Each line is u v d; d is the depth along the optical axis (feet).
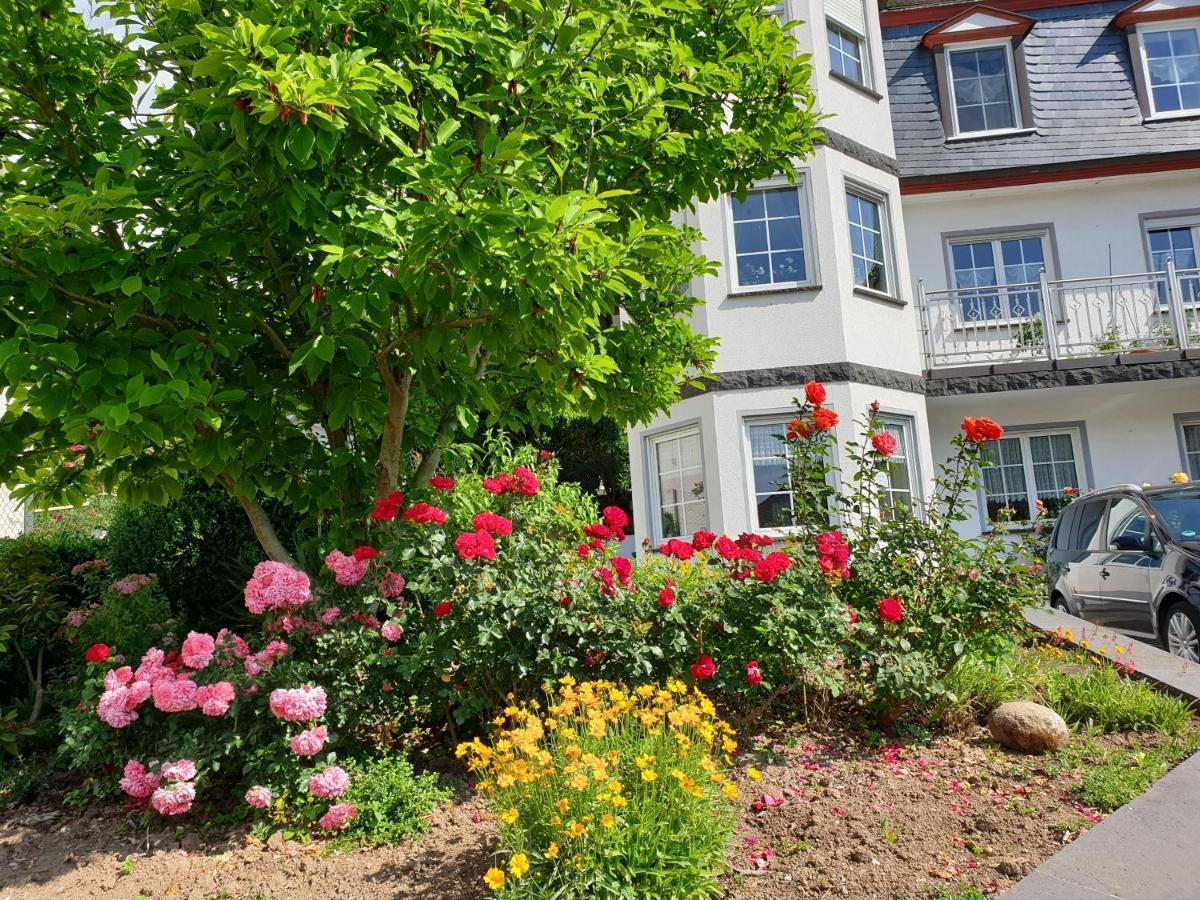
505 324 12.01
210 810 12.44
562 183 14.05
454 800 12.18
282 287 14.83
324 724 12.44
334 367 14.01
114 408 10.19
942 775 12.89
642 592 14.30
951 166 43.21
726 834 10.09
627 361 18.35
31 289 11.26
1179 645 20.80
